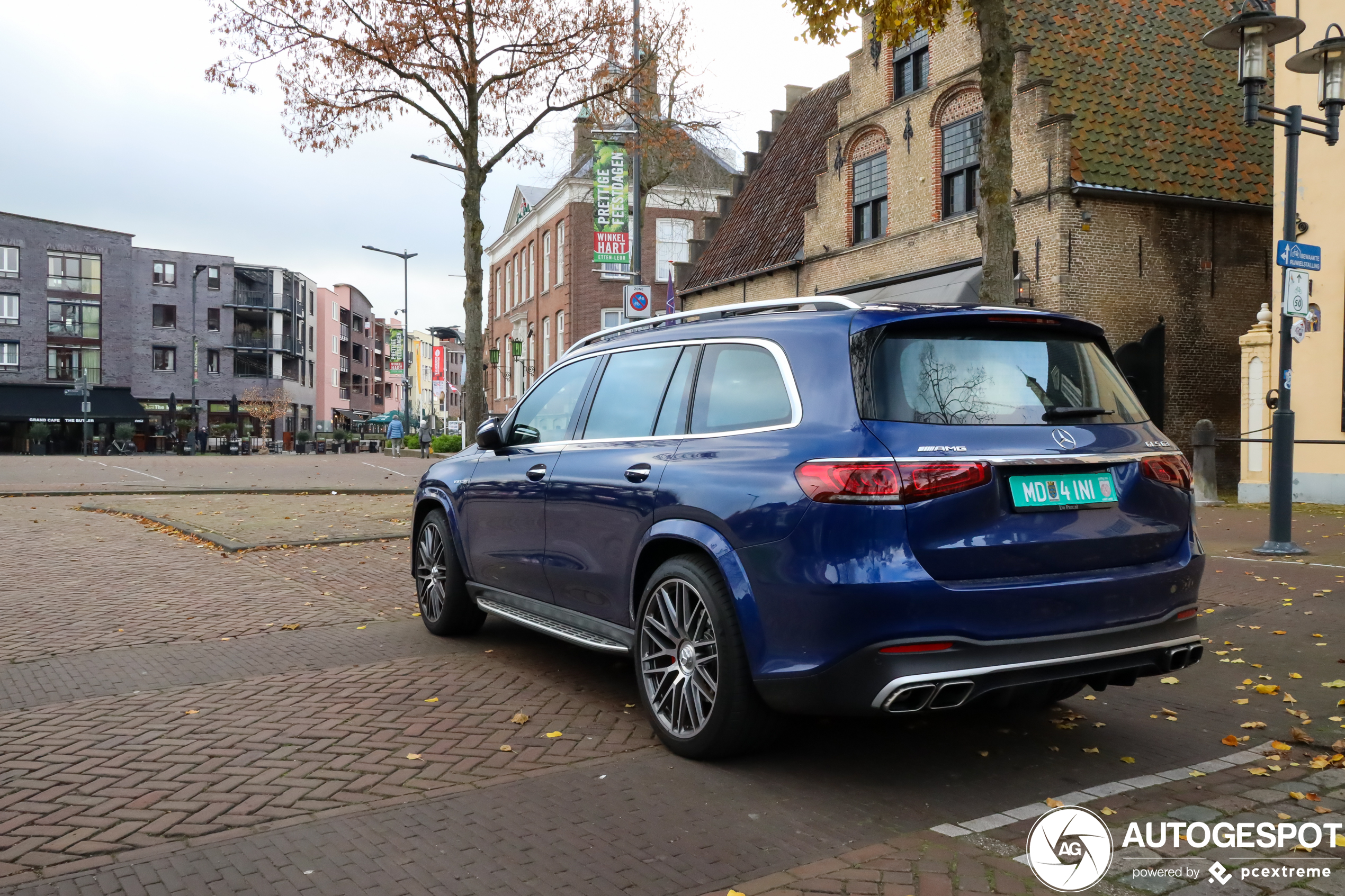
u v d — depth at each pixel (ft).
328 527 38.47
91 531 37.83
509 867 9.52
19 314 191.52
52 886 9.15
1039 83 52.65
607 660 18.11
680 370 14.26
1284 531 28.25
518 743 13.30
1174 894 8.91
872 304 12.28
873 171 67.92
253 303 227.61
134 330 209.77
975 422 11.37
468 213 44.91
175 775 12.08
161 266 214.07
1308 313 28.63
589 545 14.74
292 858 9.73
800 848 9.96
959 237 59.00
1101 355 13.14
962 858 9.64
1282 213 43.98
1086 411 12.09
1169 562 12.26
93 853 9.87
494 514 17.66
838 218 71.10
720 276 86.33
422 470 87.81
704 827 10.47
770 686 11.32
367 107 44.09
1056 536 11.29
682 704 12.78
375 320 354.33
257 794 11.46
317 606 23.31
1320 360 42.63
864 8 28.63
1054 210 51.93
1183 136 55.36
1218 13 62.44
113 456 129.29
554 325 132.67
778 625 11.23
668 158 60.08
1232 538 32.27
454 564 19.30
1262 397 44.70
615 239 60.54
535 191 153.79
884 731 13.80
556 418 16.89
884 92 66.13
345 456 140.97
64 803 11.18
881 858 9.66
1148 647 11.78
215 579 27.04
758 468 11.76
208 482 67.77
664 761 12.57
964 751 12.94
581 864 9.59
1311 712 14.39
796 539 11.02
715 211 116.16
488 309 177.47
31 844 10.09
